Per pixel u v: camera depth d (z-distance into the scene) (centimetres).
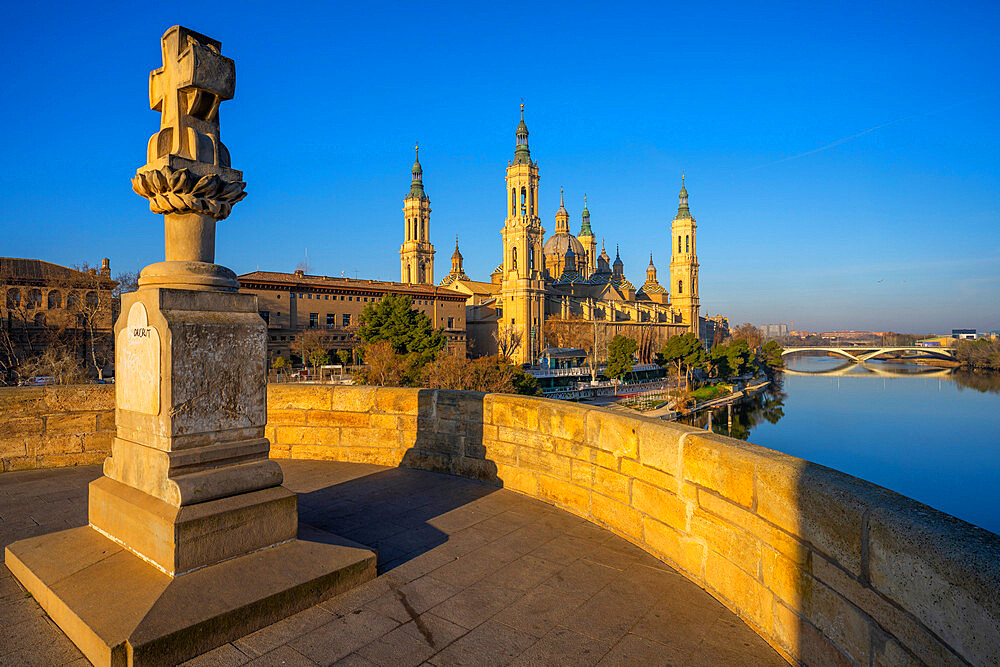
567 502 609
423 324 6366
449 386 5062
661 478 486
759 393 12312
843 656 292
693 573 447
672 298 17425
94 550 435
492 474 702
